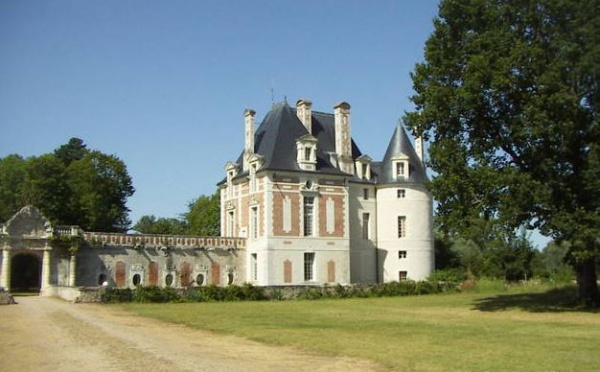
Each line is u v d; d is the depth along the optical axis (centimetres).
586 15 2948
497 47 3095
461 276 5772
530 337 2019
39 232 4722
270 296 4447
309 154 5459
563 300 3694
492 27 3191
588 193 2950
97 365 1410
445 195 3212
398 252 5822
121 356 1550
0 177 7119
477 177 3050
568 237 2909
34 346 1728
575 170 3127
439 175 3284
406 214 5850
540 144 3048
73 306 3500
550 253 9700
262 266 5203
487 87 3088
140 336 2006
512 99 3120
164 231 9794
